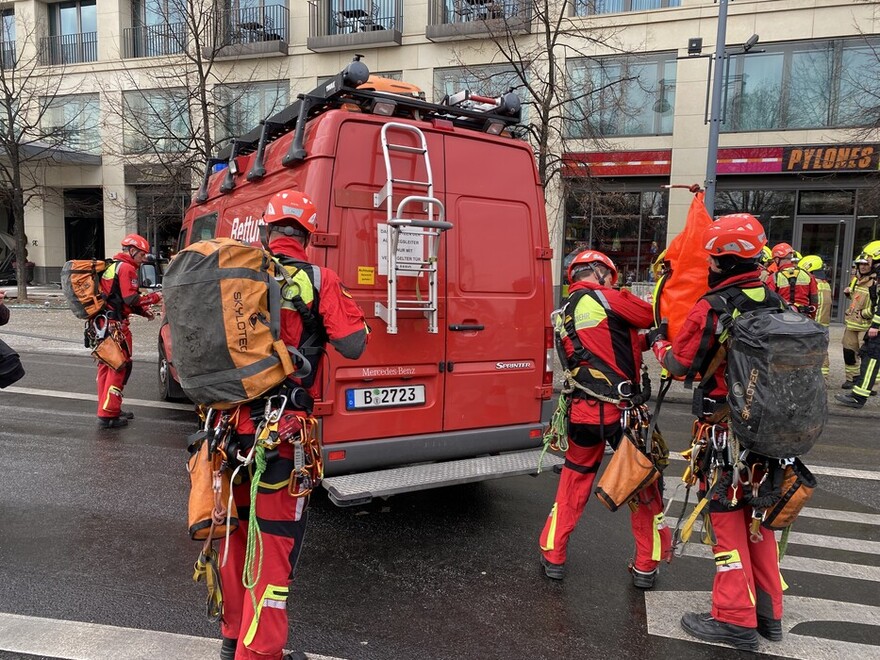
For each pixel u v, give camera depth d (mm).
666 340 3174
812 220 16531
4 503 4625
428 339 4160
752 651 2988
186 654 2826
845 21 15258
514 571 3783
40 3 24875
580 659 2900
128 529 4211
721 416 2943
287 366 2400
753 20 15844
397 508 4812
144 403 8062
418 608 3328
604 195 14984
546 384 4703
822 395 2637
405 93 5234
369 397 3969
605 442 3553
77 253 28219
